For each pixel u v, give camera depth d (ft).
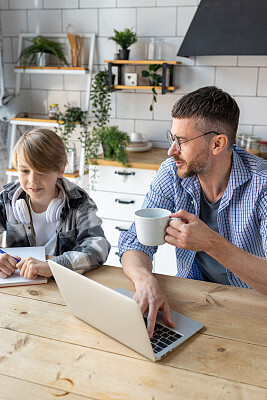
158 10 10.11
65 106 10.83
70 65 11.10
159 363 3.08
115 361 3.10
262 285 4.01
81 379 2.92
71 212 5.32
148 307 3.80
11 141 10.97
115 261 10.05
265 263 4.02
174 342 3.29
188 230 3.77
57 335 3.41
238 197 4.90
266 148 9.52
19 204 5.21
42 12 10.96
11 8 11.15
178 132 4.54
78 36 10.39
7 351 3.21
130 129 11.03
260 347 3.26
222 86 10.12
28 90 11.61
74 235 5.31
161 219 3.78
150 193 5.51
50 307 3.83
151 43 9.87
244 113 10.14
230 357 3.15
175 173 5.23
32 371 3.00
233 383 2.88
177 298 3.99
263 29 8.68
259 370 3.01
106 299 3.15
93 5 10.53
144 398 2.74
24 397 2.76
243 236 4.96
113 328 3.28
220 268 5.37
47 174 4.92
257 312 3.75
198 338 3.38
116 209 9.72
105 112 10.32
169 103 10.59
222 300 3.95
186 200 5.28
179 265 5.53
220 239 3.92
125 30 9.97
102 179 9.62
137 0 10.18
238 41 8.78
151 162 9.25
